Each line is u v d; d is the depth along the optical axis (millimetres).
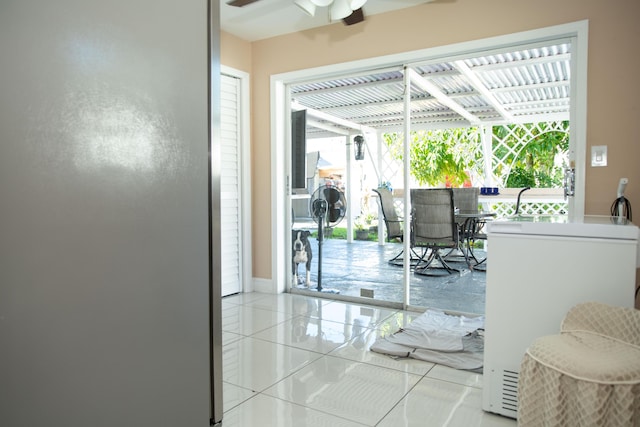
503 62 4051
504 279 1748
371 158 4383
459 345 2514
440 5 3131
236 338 2766
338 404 1888
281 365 2324
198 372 1221
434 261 5352
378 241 4438
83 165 886
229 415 1785
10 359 775
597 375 1215
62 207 850
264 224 4066
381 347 2527
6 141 752
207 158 1220
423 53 3203
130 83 979
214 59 1235
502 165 7355
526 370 1410
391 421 1744
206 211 1225
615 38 2600
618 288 1570
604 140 2645
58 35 826
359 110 4449
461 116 6242
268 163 4012
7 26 742
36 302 812
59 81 831
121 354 986
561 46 3664
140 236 1022
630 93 2570
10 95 753
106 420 956
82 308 897
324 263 4273
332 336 2807
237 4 2836
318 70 3680
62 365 863
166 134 1082
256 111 4055
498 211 6676
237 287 4059
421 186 6418
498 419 1759
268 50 3949
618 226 1567
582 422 1228
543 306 1682
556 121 6883
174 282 1125
